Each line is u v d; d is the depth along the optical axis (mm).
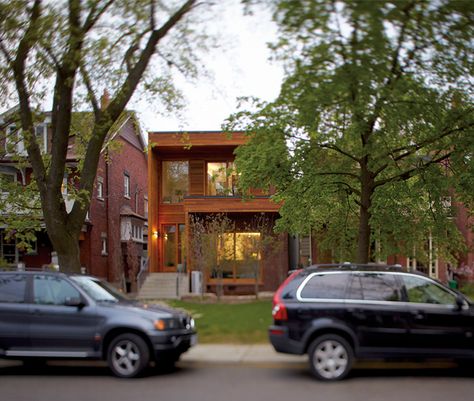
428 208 16719
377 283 8891
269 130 14938
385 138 13188
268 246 22406
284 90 11953
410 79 11836
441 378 8727
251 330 12648
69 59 12227
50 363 10461
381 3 9516
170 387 8188
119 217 31891
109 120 13734
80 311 9094
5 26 12438
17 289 9438
